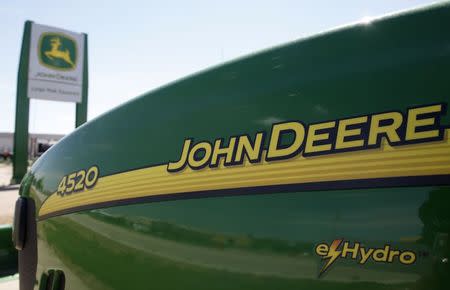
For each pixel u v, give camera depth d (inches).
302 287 48.4
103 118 78.3
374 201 45.4
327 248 47.3
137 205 65.0
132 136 69.7
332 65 52.2
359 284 45.2
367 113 47.9
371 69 49.3
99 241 70.4
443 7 47.3
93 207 72.4
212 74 63.2
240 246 53.3
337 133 49.1
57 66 960.9
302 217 49.3
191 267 57.5
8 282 194.2
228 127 58.0
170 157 62.8
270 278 50.7
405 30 48.7
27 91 928.3
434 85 45.3
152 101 69.7
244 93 58.2
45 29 949.8
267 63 57.9
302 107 52.5
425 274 42.3
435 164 43.3
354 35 51.9
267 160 53.1
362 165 46.8
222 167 56.7
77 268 74.8
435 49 46.4
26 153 935.0
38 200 90.5
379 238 44.6
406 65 47.4
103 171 72.4
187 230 58.3
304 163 50.3
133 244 64.6
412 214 43.5
